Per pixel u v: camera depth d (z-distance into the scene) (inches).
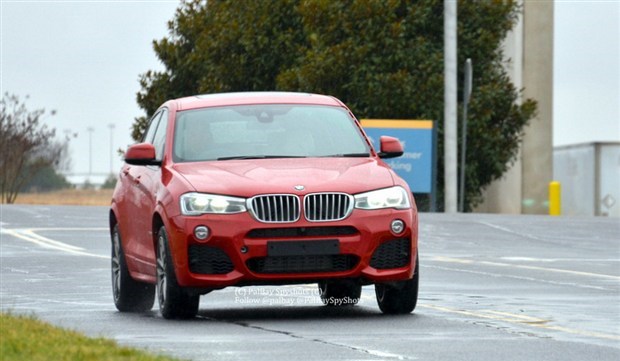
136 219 1328.7
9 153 5300.2
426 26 4446.4
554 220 3112.7
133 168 1396.4
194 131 1302.9
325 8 4384.8
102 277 1791.3
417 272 1220.5
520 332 1077.1
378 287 1248.2
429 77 4296.3
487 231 2753.4
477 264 1961.1
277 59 4603.8
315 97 1365.7
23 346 857.5
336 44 4404.5
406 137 3917.3
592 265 1939.0
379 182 1208.8
